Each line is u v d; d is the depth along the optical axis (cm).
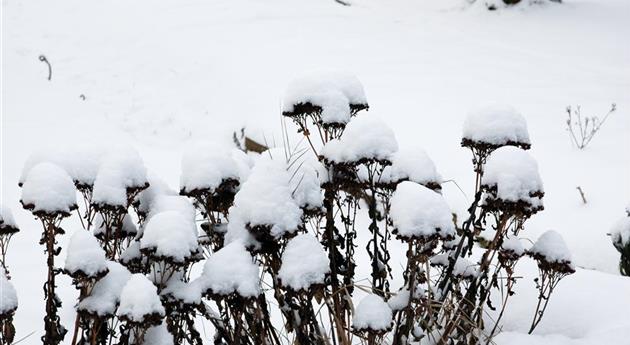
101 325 194
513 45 1064
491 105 226
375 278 220
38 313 325
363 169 223
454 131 709
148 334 190
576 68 939
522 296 291
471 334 234
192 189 201
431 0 1343
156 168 771
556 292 289
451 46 1059
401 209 190
